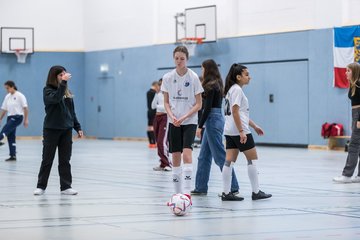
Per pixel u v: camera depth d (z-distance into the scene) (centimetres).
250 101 3212
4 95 4081
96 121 4178
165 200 1148
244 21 3228
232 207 1055
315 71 2933
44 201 1136
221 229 839
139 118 3841
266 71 3136
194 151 2702
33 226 866
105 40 4066
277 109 3100
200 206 1069
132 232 817
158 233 809
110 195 1227
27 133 4122
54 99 1183
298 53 2995
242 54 3216
